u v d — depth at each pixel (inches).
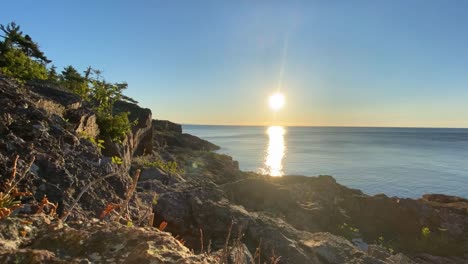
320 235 665.6
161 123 4254.4
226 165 2389.3
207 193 771.4
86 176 310.7
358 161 3841.0
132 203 327.0
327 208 1105.4
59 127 376.8
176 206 690.2
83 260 84.7
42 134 333.1
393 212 1118.4
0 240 89.0
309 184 1359.5
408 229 1073.5
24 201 226.5
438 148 6382.9
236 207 730.2
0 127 305.9
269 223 665.0
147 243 93.4
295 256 566.6
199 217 677.3
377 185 2326.5
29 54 1609.3
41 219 110.7
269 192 1046.4
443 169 3184.1
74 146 359.6
